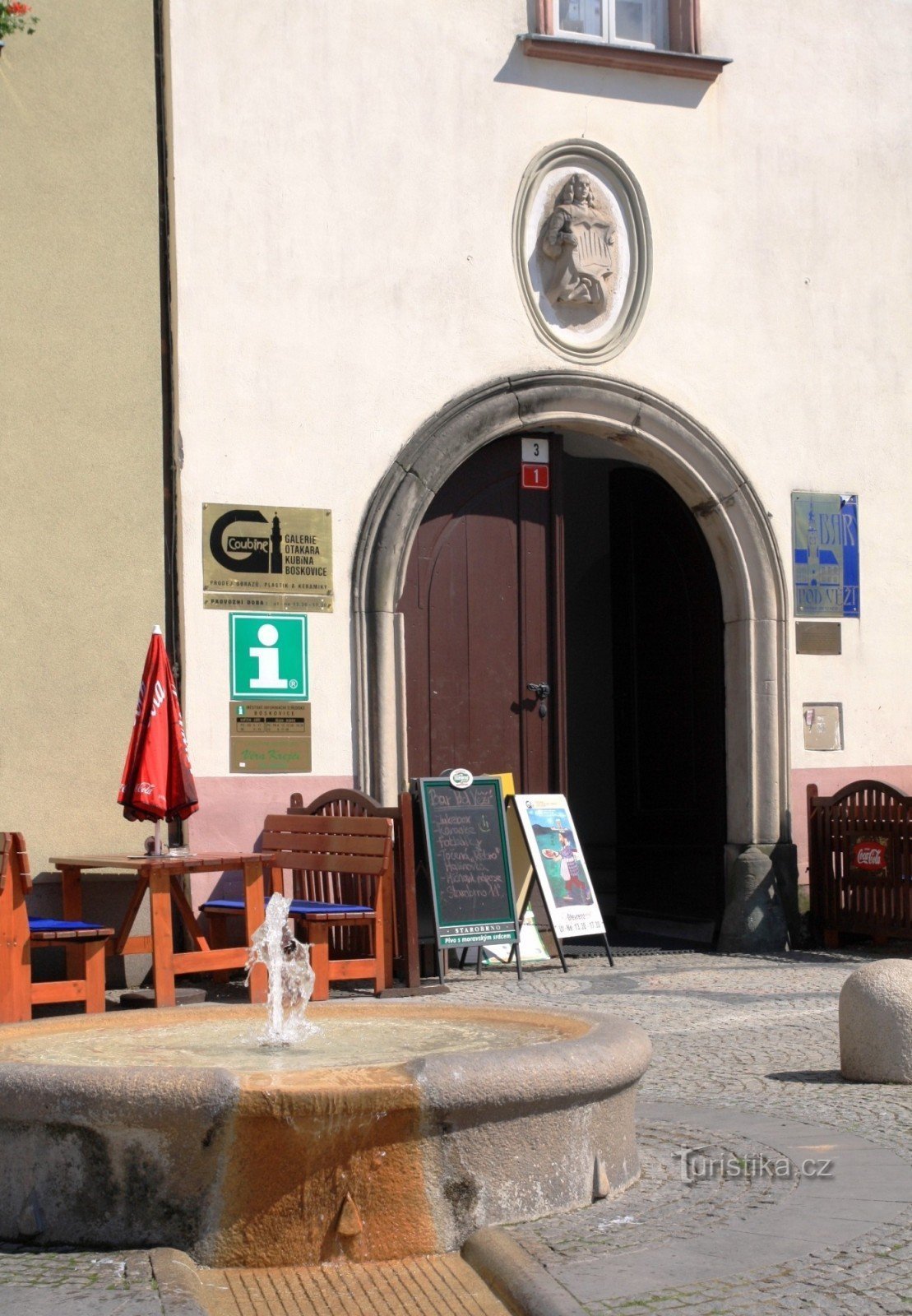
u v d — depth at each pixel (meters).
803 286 12.05
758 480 11.78
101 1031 5.64
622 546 13.01
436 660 10.94
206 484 9.91
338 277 10.41
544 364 11.09
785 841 11.62
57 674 9.36
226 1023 5.82
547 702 11.34
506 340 10.96
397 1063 4.54
